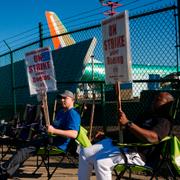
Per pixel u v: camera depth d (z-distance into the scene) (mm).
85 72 11312
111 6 8195
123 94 10445
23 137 8047
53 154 6684
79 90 10695
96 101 9930
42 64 6812
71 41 12750
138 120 5062
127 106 9664
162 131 4680
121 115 4820
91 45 10633
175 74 7789
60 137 6523
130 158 4867
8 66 14445
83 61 10680
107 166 4855
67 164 7785
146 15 7273
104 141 5195
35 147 6422
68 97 6344
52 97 11672
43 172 7211
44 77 6785
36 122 8305
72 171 7238
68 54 11531
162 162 4727
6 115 13586
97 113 9477
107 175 4852
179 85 6953
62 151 6516
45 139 6449
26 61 7109
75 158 8141
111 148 4988
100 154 4918
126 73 4863
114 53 5035
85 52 10711
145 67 8516
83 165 5180
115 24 4977
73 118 6152
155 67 8406
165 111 4812
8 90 14328
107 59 5156
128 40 4832
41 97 6812
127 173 6820
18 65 13781
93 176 6625
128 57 4832
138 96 10398
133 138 4957
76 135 6062
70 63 11305
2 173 6188
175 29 6801
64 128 6289
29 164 7898
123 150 4840
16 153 6336
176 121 6234
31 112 8578
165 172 5699
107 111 9664
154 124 4758
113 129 9180
